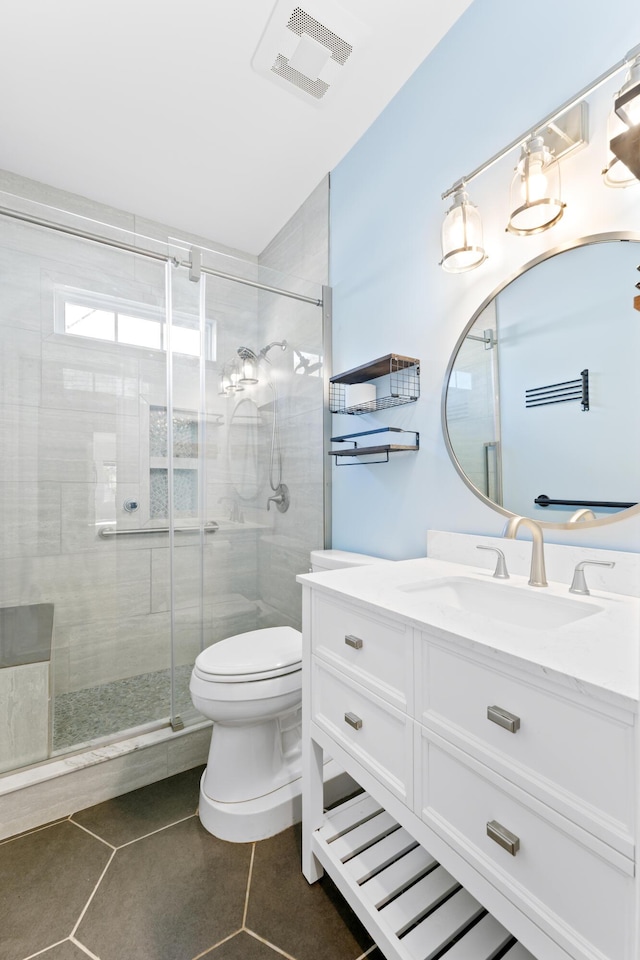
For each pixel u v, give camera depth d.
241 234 2.67
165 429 2.21
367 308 1.88
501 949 0.87
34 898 1.13
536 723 0.62
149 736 1.69
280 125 1.84
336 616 1.07
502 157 1.19
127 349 2.19
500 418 1.29
